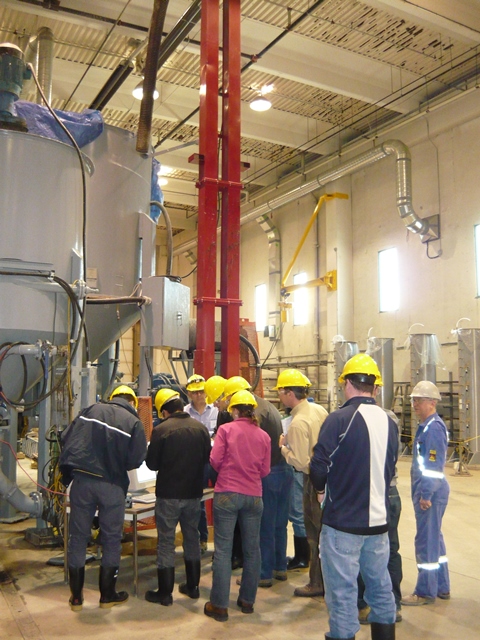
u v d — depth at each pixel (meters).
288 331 18.95
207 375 6.47
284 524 4.81
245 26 12.00
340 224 16.69
